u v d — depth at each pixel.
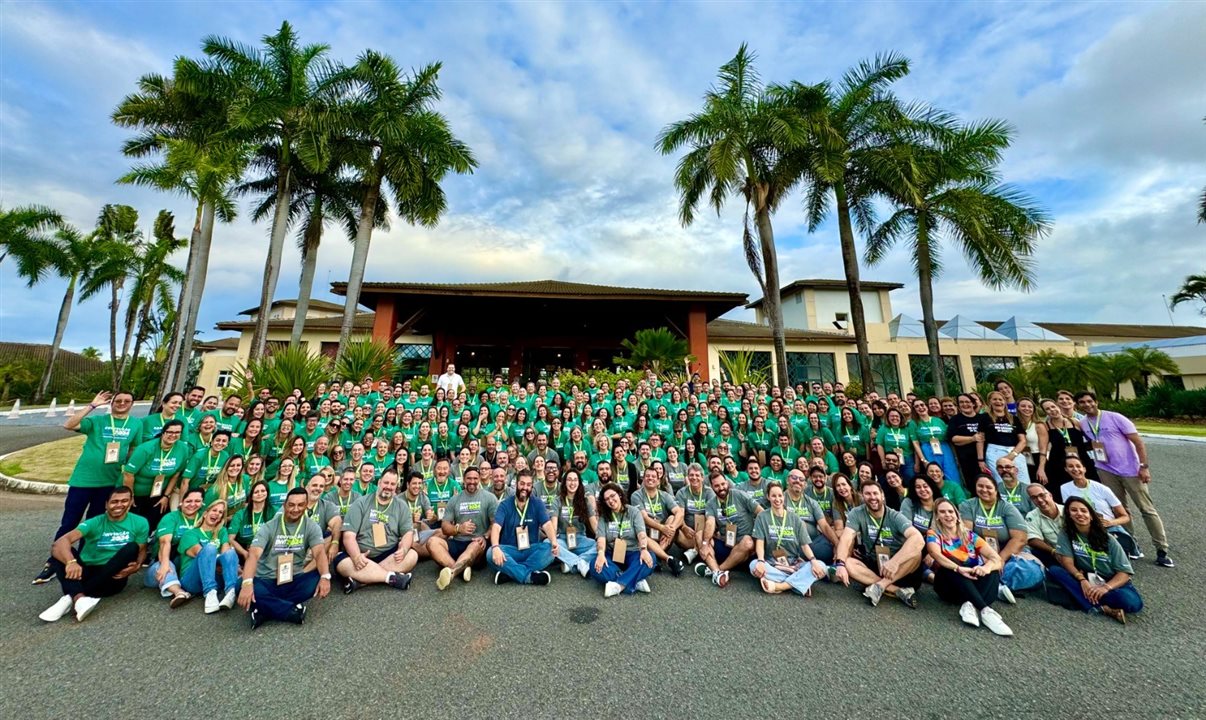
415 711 2.54
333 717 2.48
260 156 14.70
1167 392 18.73
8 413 19.31
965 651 3.20
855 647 3.27
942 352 21.59
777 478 6.16
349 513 4.73
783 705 2.59
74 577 3.69
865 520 4.57
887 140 12.73
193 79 12.84
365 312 23.83
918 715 2.50
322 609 3.93
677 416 8.44
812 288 25.42
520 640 3.39
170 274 24.89
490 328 20.55
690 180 13.69
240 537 4.62
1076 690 2.71
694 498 5.52
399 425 7.96
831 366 21.14
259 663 3.04
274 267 13.62
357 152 14.79
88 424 4.69
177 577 4.10
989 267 12.82
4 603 3.82
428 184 15.49
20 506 7.02
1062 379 18.67
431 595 4.28
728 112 12.49
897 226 13.97
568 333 20.89
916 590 4.21
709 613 3.89
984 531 4.32
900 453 5.96
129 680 2.81
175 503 4.91
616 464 6.55
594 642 3.36
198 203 13.78
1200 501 6.66
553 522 5.03
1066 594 3.90
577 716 2.50
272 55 13.49
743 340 20.88
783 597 4.24
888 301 25.69
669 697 2.67
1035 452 5.47
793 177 12.88
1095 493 4.59
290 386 10.20
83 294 24.53
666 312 18.19
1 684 2.74
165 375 13.24
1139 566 4.66
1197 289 25.45
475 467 5.39
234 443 6.00
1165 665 2.96
